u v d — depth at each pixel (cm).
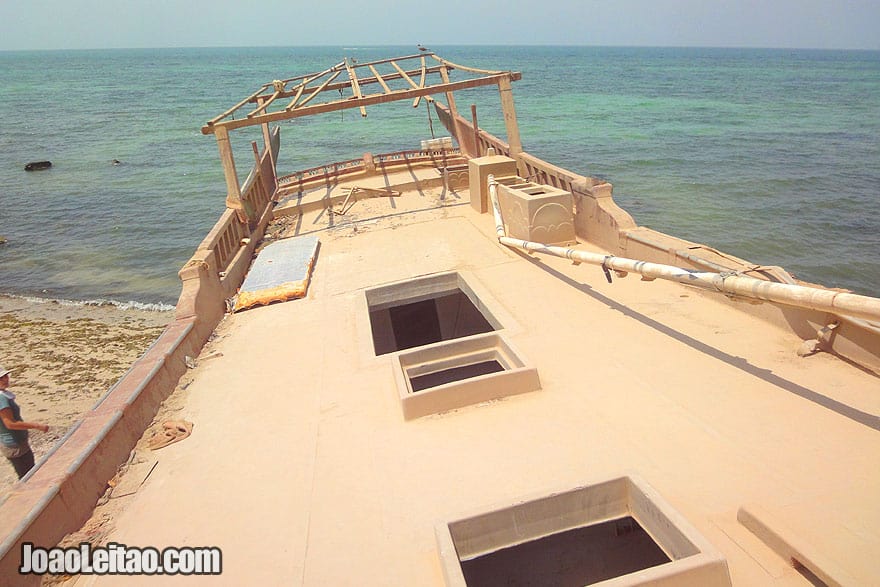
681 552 343
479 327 1139
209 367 691
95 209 3000
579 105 6450
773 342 594
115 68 19862
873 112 5625
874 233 2139
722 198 2634
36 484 431
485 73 1275
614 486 388
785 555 335
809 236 2123
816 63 18162
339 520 422
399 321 1131
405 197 1368
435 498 430
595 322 687
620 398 529
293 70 15450
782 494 390
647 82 9800
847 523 352
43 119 6638
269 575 381
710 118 5297
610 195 908
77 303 1900
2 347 1547
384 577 365
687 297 724
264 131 1562
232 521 436
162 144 4875
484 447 482
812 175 2988
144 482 496
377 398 576
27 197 3244
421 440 502
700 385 533
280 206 1363
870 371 514
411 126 5281
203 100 8362
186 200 3141
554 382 568
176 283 2077
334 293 864
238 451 523
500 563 420
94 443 483
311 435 532
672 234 2169
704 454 441
